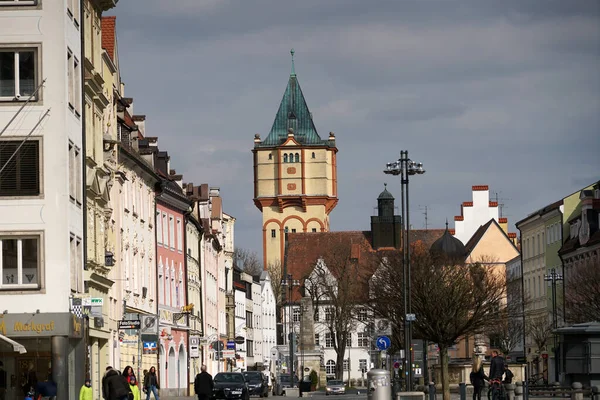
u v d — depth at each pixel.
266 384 121.12
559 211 172.50
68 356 65.00
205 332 136.62
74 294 64.88
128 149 91.31
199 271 131.25
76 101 67.44
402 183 87.88
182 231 117.94
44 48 63.06
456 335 113.88
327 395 150.88
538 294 185.50
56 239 62.81
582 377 64.06
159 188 105.19
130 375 58.50
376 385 60.22
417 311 113.44
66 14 64.12
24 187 62.94
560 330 64.94
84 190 69.81
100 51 77.56
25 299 62.62
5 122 62.62
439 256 124.00
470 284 115.00
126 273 90.31
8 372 64.56
